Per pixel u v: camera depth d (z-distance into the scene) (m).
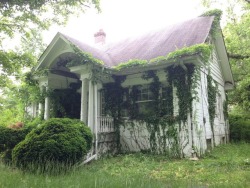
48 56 11.12
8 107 21.16
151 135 10.03
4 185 4.30
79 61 9.94
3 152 9.05
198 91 9.53
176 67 9.77
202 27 11.14
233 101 18.69
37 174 5.57
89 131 8.33
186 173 6.60
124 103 11.02
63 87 12.91
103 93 11.58
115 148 10.58
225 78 15.42
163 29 13.77
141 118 10.41
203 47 8.47
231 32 18.39
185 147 9.18
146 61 9.60
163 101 10.06
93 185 4.30
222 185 4.66
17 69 12.23
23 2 7.98
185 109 9.38
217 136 12.26
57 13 9.83
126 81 11.10
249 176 5.63
